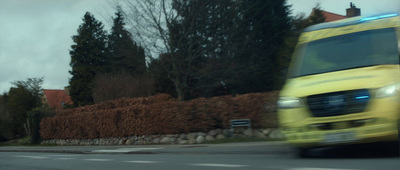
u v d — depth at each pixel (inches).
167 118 694.5
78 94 1881.2
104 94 1162.0
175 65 853.8
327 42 333.1
